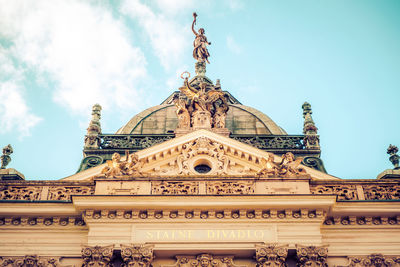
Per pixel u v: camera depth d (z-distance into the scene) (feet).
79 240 96.37
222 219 95.04
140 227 94.53
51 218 97.35
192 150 107.24
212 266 92.58
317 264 90.79
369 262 94.17
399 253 95.04
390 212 96.99
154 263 93.35
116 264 92.58
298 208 95.20
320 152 131.03
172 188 97.86
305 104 140.15
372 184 101.24
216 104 123.03
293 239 93.35
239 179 98.53
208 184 98.27
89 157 127.44
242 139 135.23
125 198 94.94
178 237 93.61
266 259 91.40
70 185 100.78
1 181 100.58
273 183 98.07
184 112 120.16
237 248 92.73
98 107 139.54
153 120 148.77
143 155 105.81
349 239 96.32
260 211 95.20
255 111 151.64
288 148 131.95
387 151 115.55
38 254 94.84
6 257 94.27
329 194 95.04
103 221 94.79
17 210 96.43
